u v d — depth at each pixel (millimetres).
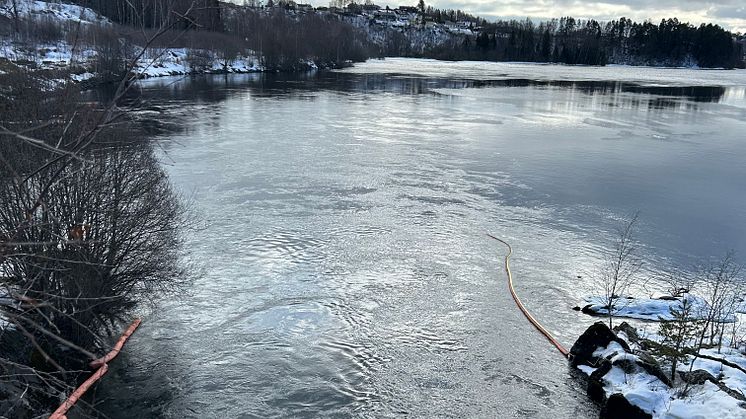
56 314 9945
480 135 33844
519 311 13297
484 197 21672
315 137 31703
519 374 10984
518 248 16859
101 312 10961
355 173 24328
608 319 12922
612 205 21094
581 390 10539
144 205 11672
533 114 43562
